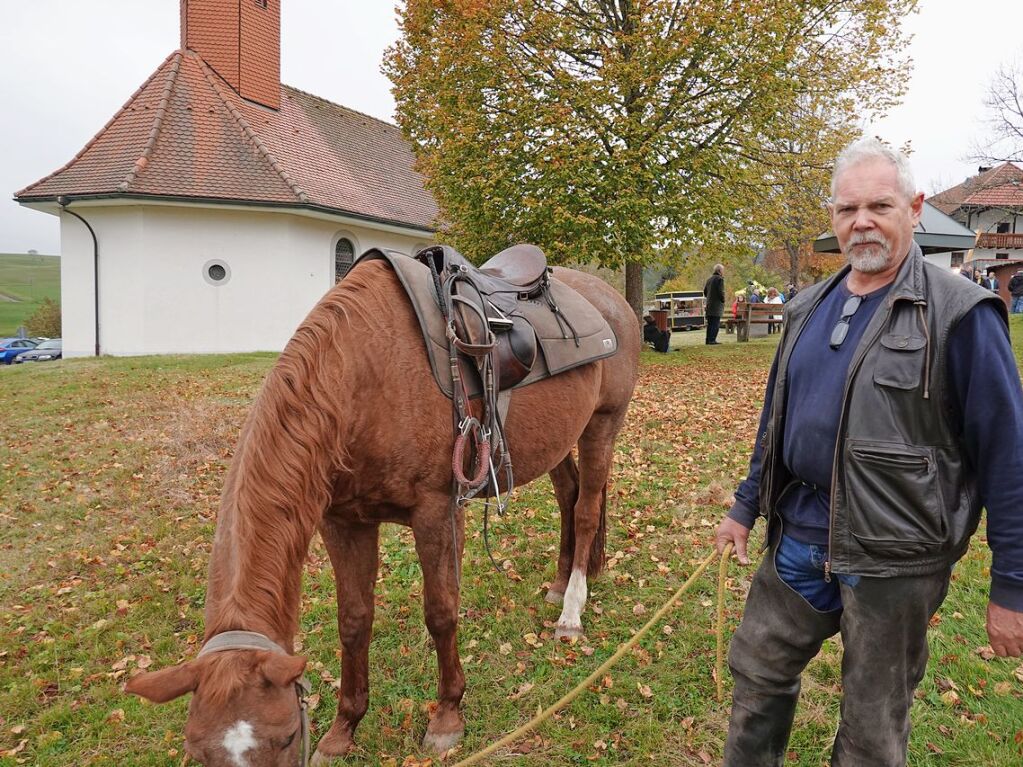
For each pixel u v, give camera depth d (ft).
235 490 6.03
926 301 4.94
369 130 70.64
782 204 43.55
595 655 10.14
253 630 5.37
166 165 47.93
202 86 53.57
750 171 42.04
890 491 4.92
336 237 55.06
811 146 43.70
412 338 7.49
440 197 42.98
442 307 7.78
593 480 11.27
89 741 8.79
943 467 4.91
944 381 4.82
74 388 30.81
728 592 11.66
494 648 10.47
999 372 4.62
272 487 6.01
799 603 5.80
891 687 5.22
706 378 32.91
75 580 13.14
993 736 8.09
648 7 34.47
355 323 7.11
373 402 7.07
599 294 11.71
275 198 48.01
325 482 6.54
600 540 12.01
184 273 49.03
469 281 8.38
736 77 36.19
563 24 35.88
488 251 42.27
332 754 8.27
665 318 46.98
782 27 34.37
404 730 8.75
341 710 8.36
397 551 13.88
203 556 13.98
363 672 8.32
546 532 14.66
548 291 9.85
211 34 55.16
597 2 39.50
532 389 8.93
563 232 36.06
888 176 5.14
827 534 5.55
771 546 6.07
